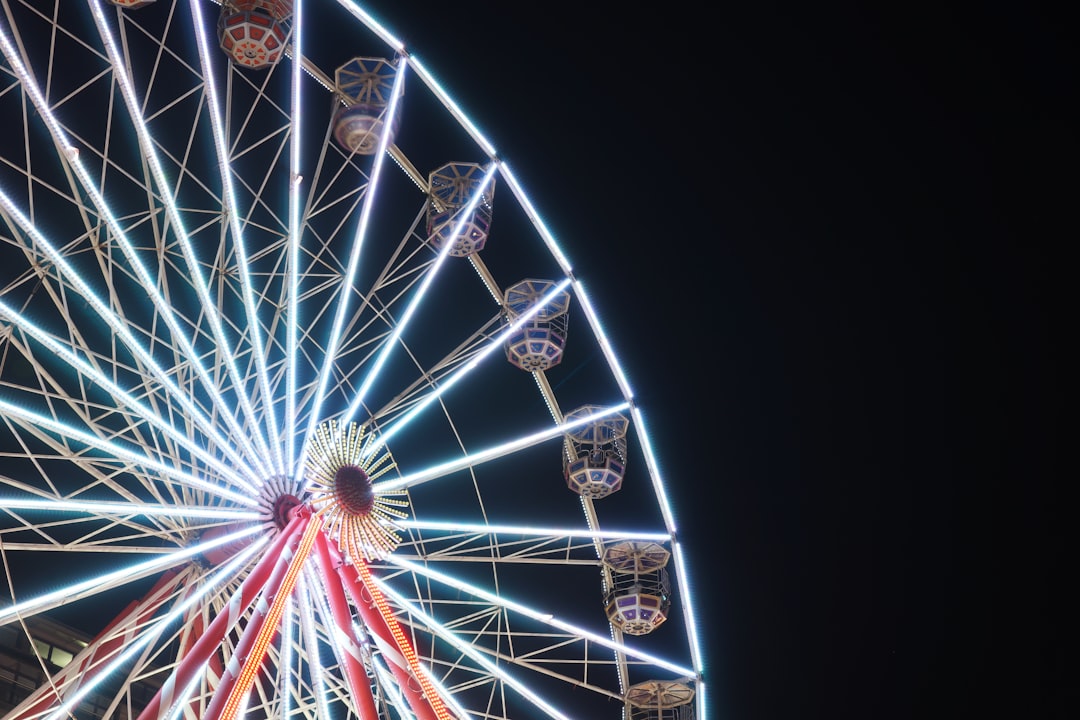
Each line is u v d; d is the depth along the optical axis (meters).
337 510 18.92
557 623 21.48
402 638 18.06
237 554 18.73
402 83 22.72
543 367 26.08
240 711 16.53
